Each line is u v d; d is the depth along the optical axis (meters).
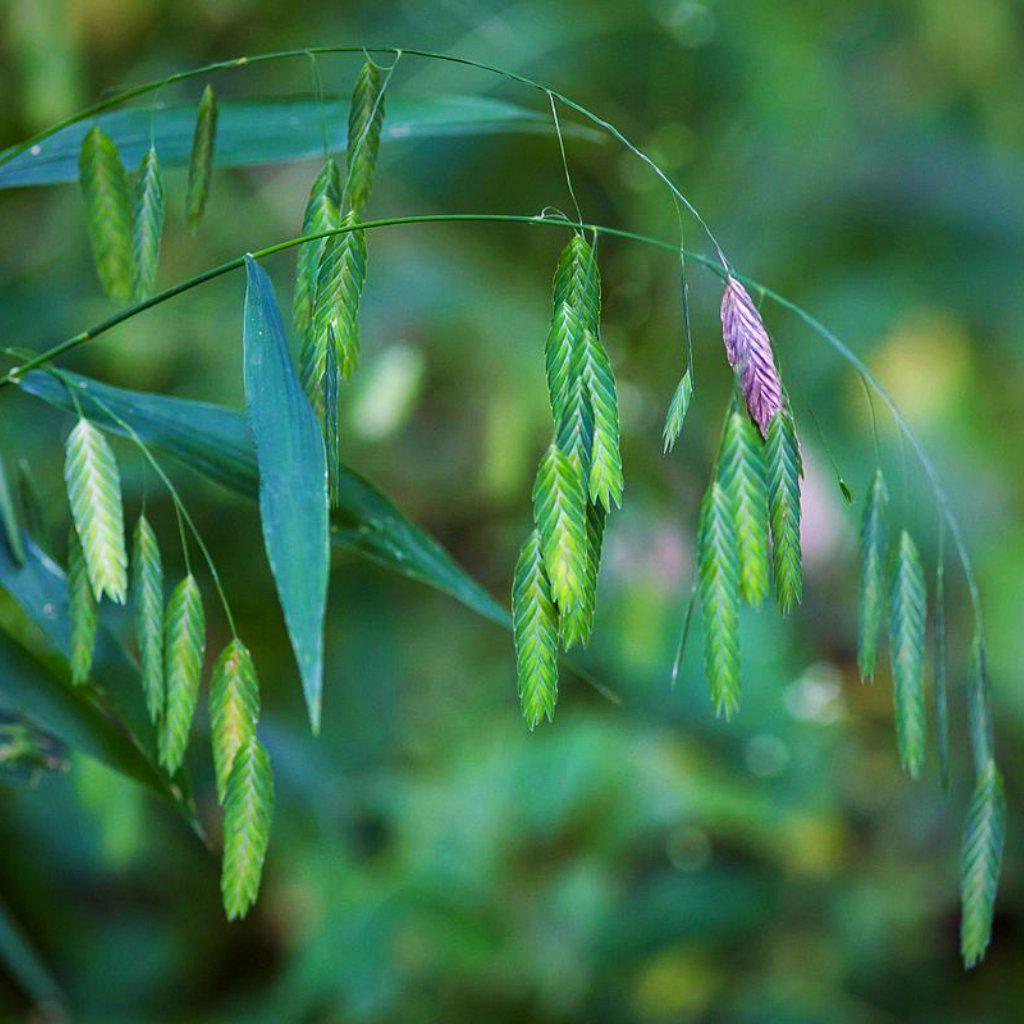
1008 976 1.48
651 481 1.34
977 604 0.64
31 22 1.14
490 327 1.28
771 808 1.40
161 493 1.18
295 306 0.62
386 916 1.24
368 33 1.39
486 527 1.42
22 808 1.24
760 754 1.44
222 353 1.24
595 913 1.32
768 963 1.39
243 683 0.62
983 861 0.64
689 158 1.45
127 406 0.67
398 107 0.71
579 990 1.29
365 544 0.68
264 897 1.44
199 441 0.67
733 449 0.61
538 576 0.60
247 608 1.27
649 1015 1.31
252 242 1.29
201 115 0.66
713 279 1.41
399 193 1.38
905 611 0.63
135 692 0.68
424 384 1.27
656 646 1.38
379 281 1.30
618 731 1.37
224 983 1.43
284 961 1.45
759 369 0.61
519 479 1.33
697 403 1.41
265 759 0.61
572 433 0.60
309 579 0.59
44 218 1.25
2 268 1.22
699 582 0.61
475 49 1.37
